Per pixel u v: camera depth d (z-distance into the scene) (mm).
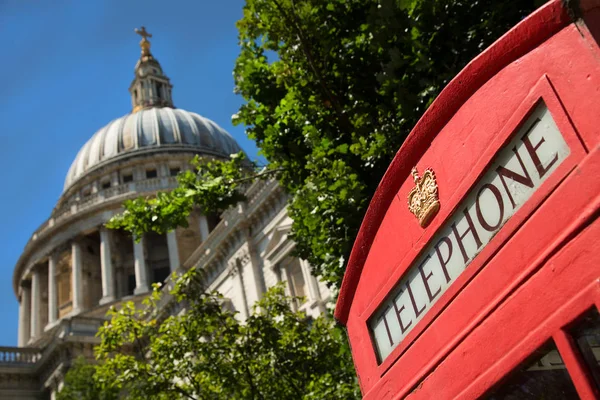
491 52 2537
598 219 2020
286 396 14180
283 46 9062
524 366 2309
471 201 2641
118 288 67438
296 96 8805
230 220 35438
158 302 39812
